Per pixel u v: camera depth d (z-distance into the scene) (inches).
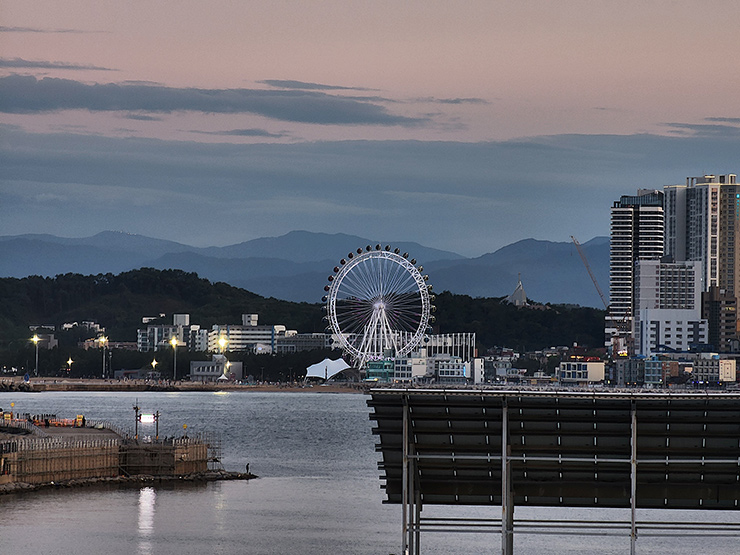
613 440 4554.6
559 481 4704.7
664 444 4530.0
